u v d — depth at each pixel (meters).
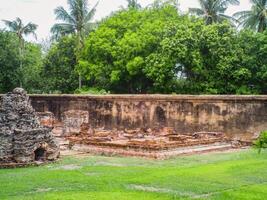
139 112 34.34
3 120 20.67
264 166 19.05
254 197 13.80
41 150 21.27
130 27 46.41
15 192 14.66
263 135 18.91
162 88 39.75
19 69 46.78
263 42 38.22
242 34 39.72
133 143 24.22
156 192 14.52
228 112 30.25
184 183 15.84
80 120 33.66
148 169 19.19
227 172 17.81
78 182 16.19
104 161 21.80
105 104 36.31
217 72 37.59
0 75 45.47
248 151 25.27
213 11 48.22
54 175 17.58
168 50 38.25
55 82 52.47
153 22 44.62
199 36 38.12
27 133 20.50
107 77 46.22
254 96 29.03
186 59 37.88
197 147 25.59
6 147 20.23
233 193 14.27
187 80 39.81
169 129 31.56
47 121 36.03
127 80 44.50
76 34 53.28
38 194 14.33
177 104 32.41
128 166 20.17
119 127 35.44
